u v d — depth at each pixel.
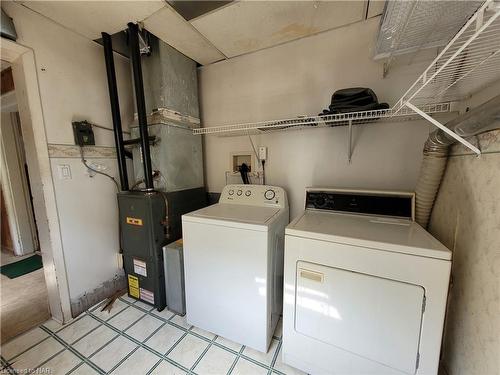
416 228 1.20
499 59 0.80
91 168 1.82
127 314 1.74
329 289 1.10
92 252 1.84
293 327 1.21
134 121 2.00
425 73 0.73
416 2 0.91
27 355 1.37
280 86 1.91
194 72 2.15
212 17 1.50
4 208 2.92
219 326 1.47
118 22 1.56
